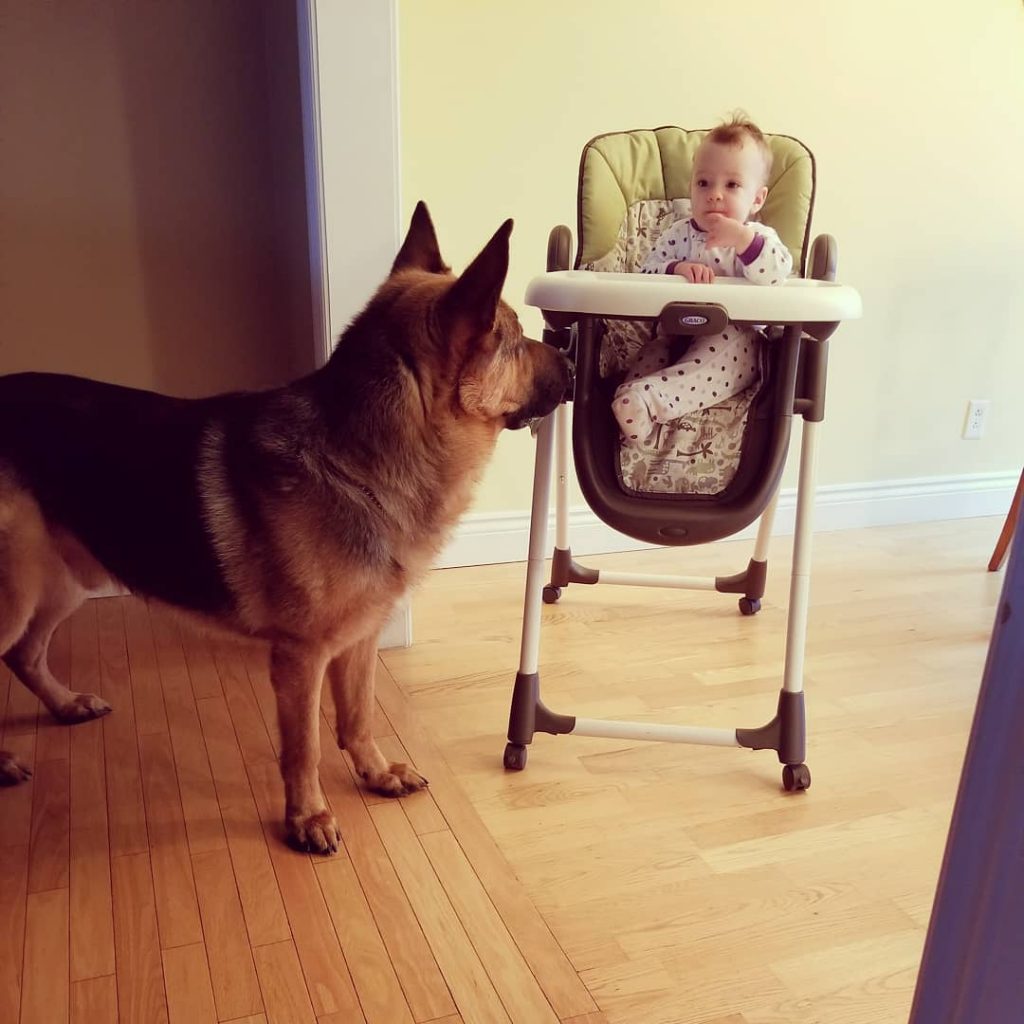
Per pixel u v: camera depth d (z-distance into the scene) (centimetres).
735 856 163
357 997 130
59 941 138
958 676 232
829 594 280
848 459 330
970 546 323
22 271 245
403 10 236
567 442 287
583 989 133
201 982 132
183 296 261
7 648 169
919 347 323
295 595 153
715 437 175
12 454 161
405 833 167
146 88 242
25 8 226
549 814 174
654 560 302
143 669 221
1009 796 60
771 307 155
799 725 182
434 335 148
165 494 156
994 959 63
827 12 275
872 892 155
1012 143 310
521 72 252
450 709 209
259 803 174
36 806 170
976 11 290
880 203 301
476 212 260
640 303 156
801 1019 129
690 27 263
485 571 290
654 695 217
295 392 160
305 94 195
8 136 234
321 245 201
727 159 191
